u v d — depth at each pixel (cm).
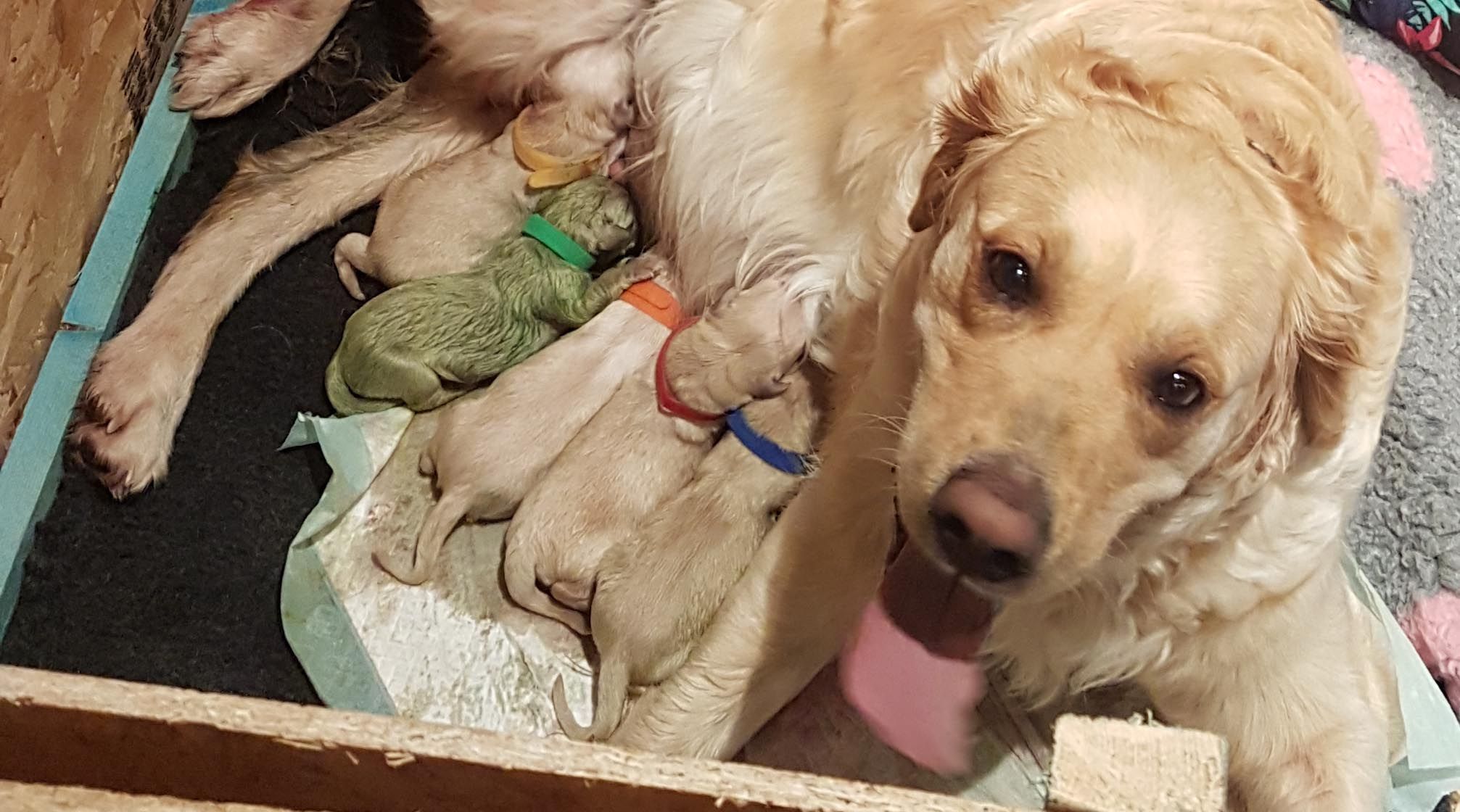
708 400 92
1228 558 76
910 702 74
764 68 95
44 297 92
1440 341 107
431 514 92
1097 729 51
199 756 53
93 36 92
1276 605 78
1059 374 64
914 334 76
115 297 97
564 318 98
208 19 104
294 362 100
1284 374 69
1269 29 76
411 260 98
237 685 90
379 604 93
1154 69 73
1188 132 68
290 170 102
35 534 91
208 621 92
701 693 86
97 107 94
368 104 109
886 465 81
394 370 94
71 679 51
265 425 98
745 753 90
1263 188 67
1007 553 64
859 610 86
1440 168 114
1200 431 66
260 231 99
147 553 93
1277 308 67
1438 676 98
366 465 97
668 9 99
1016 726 91
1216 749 49
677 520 91
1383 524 102
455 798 54
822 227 95
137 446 93
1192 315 63
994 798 89
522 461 92
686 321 99
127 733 52
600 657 91
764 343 91
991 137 71
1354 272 69
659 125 102
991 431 64
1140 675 83
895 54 89
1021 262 66
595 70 102
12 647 89
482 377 98
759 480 92
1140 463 66
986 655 88
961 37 86
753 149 97
